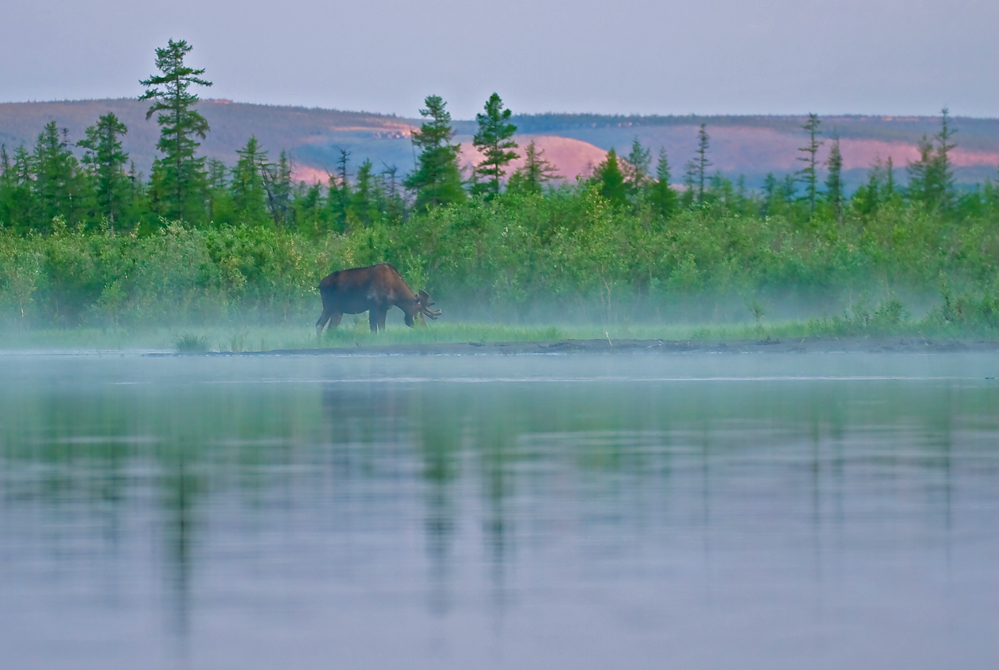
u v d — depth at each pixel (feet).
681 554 87.04
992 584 78.95
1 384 237.86
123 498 108.58
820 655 65.57
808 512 101.76
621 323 425.69
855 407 188.85
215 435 154.40
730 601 75.20
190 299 435.12
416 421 170.50
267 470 124.67
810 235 578.66
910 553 87.20
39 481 117.70
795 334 370.53
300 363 303.68
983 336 363.15
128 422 169.78
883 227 586.04
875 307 438.40
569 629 69.92
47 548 89.10
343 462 130.21
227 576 81.20
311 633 69.21
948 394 212.02
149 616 72.49
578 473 121.90
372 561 85.30
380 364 299.17
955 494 109.81
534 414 179.73
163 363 305.53
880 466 126.41
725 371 272.10
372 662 64.59
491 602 75.15
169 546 89.71
